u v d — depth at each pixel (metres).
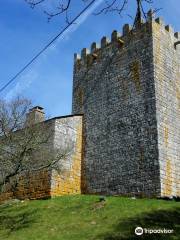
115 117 31.05
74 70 37.44
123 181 28.14
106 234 17.17
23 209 24.80
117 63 33.00
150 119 28.19
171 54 32.34
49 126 30.23
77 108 35.09
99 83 34.00
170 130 28.69
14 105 24.56
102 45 35.34
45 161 25.22
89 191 30.34
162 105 28.94
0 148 23.25
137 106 29.61
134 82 30.72
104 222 19.27
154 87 28.97
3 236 19.47
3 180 23.03
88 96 34.53
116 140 30.09
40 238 17.95
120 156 29.20
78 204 23.81
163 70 30.61
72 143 31.59
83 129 33.31
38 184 28.78
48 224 20.58
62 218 21.38
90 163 31.28
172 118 29.44
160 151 26.89
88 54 36.69
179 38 34.19
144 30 31.73
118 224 18.55
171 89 30.67
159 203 22.28
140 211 20.52
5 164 23.17
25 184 29.83
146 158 27.23
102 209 21.81
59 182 28.73
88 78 35.44
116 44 33.84
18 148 23.55
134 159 28.05
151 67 29.84
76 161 31.45
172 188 26.59
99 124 32.16
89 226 18.98
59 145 30.00
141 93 29.77
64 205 24.25
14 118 24.23
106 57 34.38
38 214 23.06
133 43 32.28
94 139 31.97
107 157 30.19
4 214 24.36
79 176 31.14
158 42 31.25
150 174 26.50
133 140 28.73
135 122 29.20
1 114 23.95
